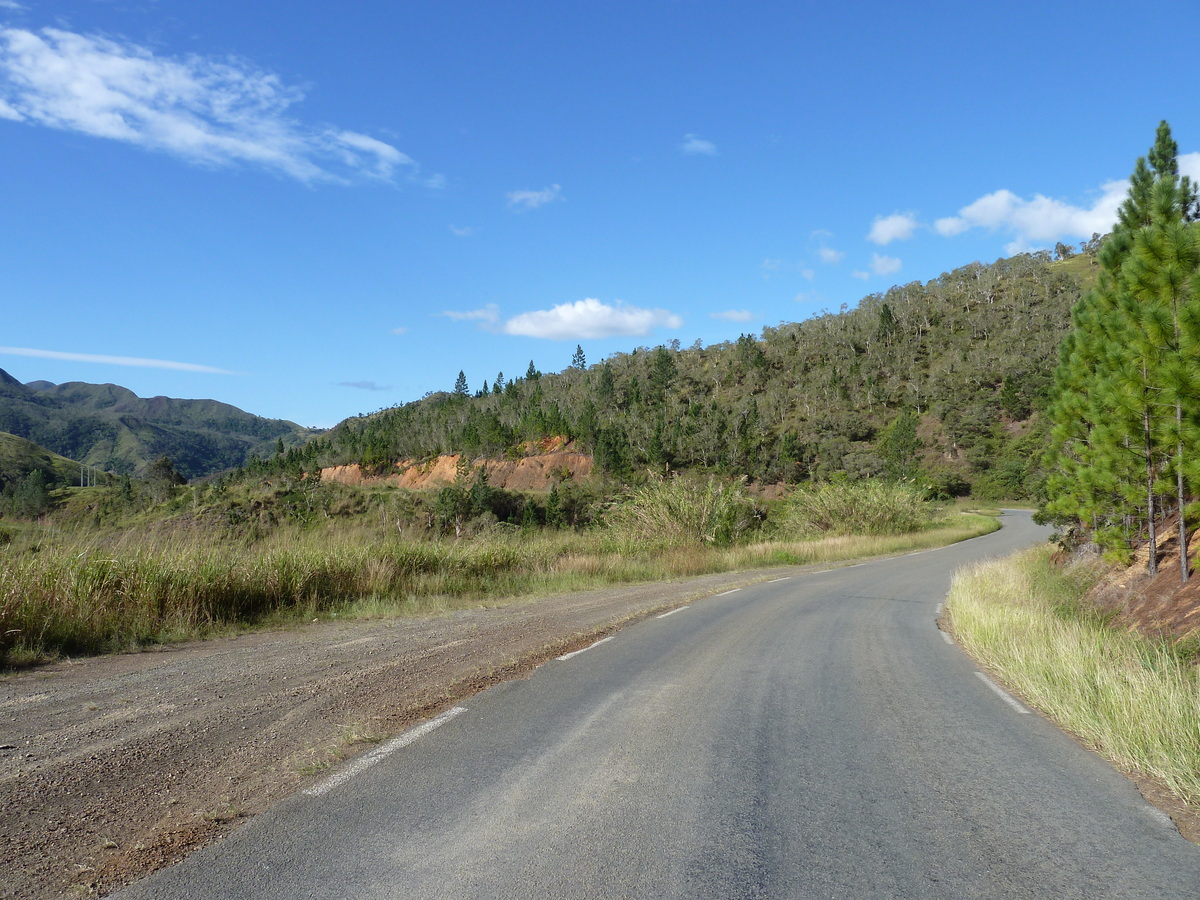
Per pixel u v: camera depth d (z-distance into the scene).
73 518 11.66
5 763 4.32
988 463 83.19
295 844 3.41
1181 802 4.23
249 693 6.06
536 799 4.01
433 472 87.94
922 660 8.55
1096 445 11.21
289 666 7.18
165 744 4.73
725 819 3.82
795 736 5.35
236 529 12.99
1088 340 12.78
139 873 3.12
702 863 3.31
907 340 133.25
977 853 3.50
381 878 3.11
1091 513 11.67
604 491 56.38
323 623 10.34
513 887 3.05
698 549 23.52
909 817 3.93
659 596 14.35
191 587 9.72
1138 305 9.59
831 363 130.00
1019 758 4.99
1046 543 21.83
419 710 5.75
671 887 3.09
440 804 3.91
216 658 7.57
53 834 3.45
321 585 12.09
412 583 13.77
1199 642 7.20
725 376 137.38
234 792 4.02
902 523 37.31
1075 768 4.80
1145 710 5.20
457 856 3.32
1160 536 11.30
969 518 50.19
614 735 5.21
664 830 3.66
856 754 4.98
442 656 7.83
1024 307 129.62
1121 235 12.64
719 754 4.88
